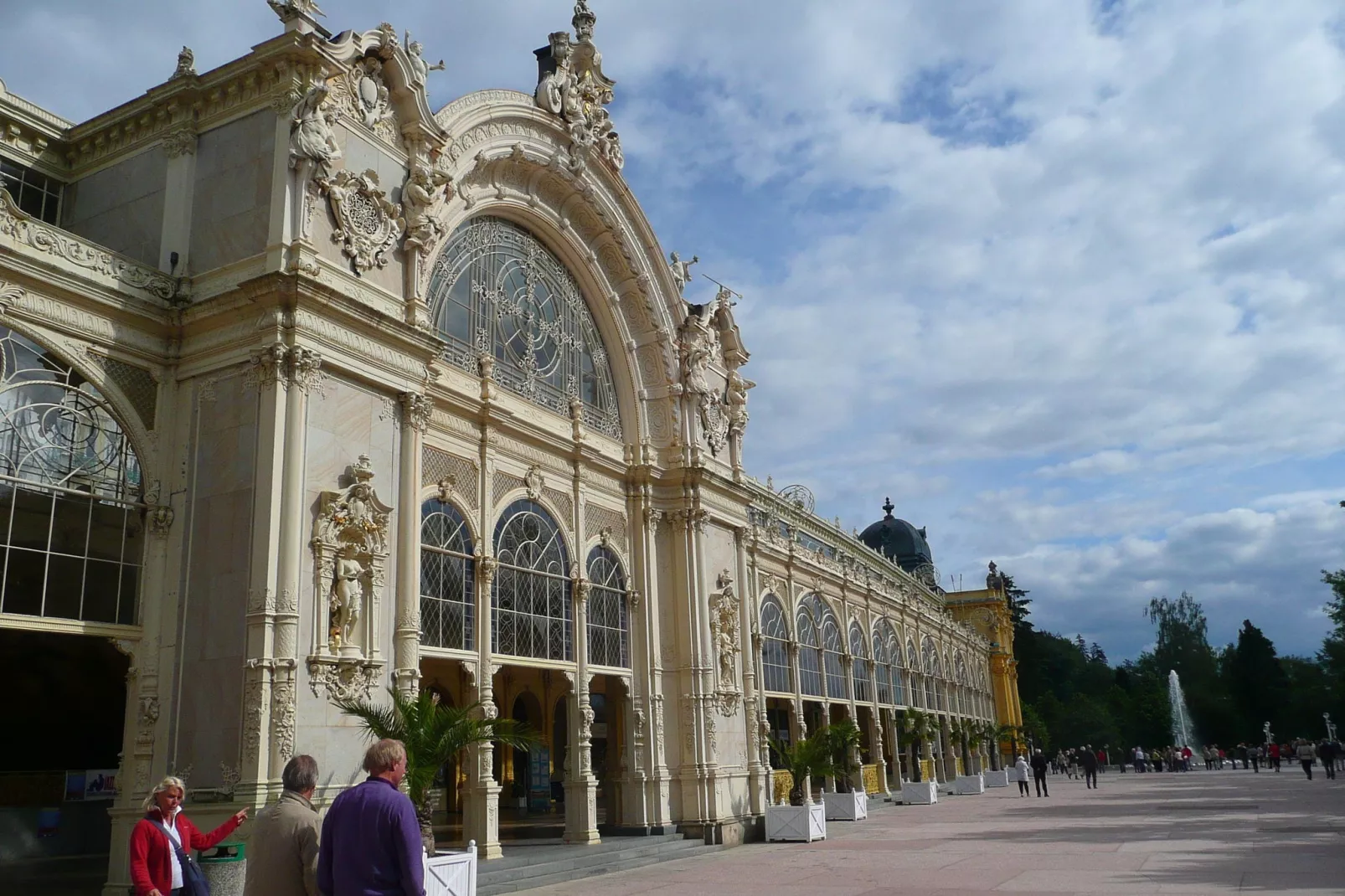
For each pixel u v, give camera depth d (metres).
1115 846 23.08
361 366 19.55
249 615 17.09
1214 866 18.53
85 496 17.39
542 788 39.84
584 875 22.36
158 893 10.16
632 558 30.22
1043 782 49.69
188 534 18.23
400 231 21.39
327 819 7.24
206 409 18.69
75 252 17.75
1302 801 36.03
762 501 43.22
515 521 25.48
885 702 54.19
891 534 95.25
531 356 27.69
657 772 28.72
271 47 19.44
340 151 20.14
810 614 45.88
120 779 17.30
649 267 32.09
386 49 21.34
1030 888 16.78
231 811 16.25
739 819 30.31
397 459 20.28
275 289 18.11
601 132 30.09
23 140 21.17
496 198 26.48
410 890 6.83
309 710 17.30
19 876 20.61
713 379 34.59
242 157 19.73
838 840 29.48
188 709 17.36
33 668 24.92
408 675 19.27
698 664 30.41
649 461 31.11
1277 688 116.00
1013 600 124.44
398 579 19.91
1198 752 120.12
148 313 18.72
